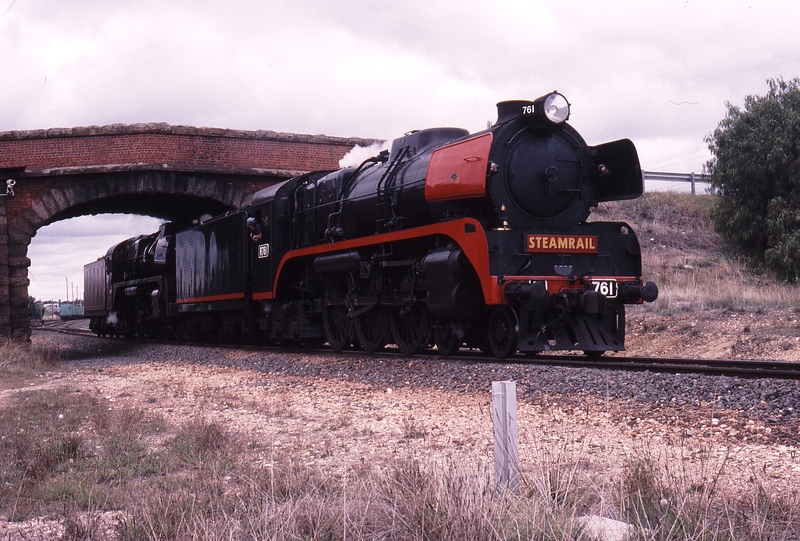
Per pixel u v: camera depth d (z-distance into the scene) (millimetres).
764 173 24906
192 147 23641
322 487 4758
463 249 10961
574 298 10594
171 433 7523
